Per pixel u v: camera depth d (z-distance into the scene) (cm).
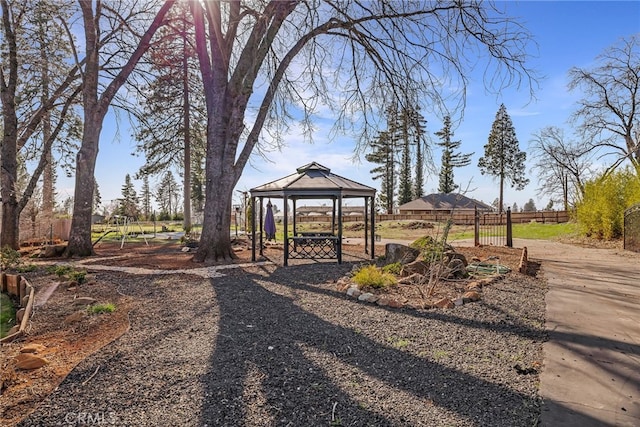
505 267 823
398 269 741
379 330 414
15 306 608
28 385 283
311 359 332
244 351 351
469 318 459
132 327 431
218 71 991
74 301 554
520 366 316
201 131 2194
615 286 662
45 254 1138
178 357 336
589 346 366
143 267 901
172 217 4822
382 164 4384
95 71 1191
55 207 2081
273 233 1570
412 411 245
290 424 229
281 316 471
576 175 3109
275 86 1047
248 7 1014
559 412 244
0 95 1368
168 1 1195
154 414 240
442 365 319
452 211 664
